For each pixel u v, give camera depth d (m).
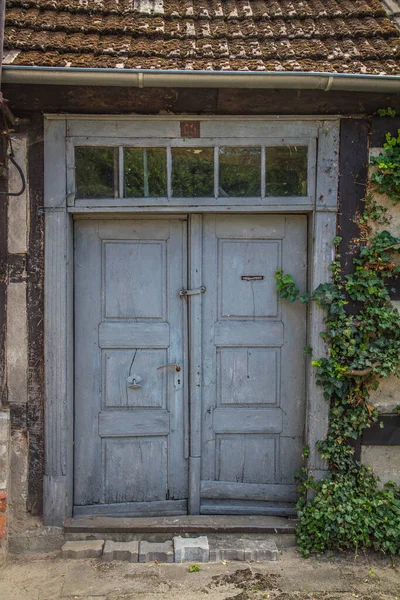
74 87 3.43
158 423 3.96
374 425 3.76
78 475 3.93
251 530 3.75
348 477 3.73
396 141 3.64
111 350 3.93
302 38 3.87
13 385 3.70
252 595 3.22
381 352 3.67
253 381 3.97
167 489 3.98
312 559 3.58
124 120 3.67
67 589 3.27
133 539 3.73
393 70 3.43
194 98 3.55
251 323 3.95
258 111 3.67
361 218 3.72
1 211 3.65
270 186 3.76
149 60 3.46
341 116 3.68
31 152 3.65
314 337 3.76
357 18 4.12
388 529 3.54
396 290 3.75
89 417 3.93
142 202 3.72
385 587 3.32
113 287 3.92
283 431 3.97
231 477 3.99
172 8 4.19
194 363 3.91
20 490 3.71
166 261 3.93
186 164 3.73
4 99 3.25
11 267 3.68
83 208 3.70
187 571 3.44
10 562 3.58
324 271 3.74
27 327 3.70
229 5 4.32
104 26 3.82
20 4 3.94
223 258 3.92
